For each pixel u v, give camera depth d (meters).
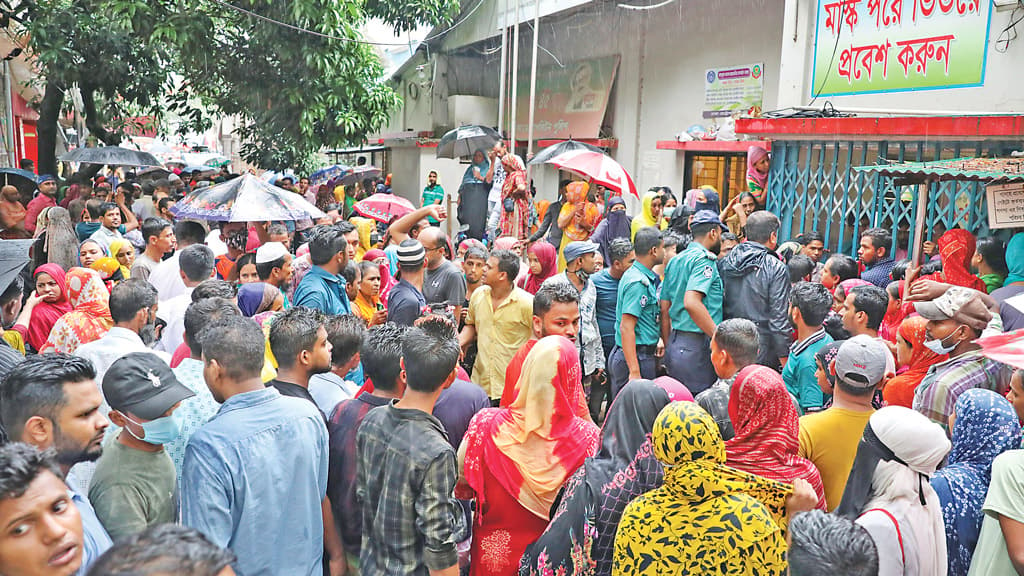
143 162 13.09
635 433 2.71
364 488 2.84
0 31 14.80
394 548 2.74
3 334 4.70
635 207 14.66
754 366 2.97
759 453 2.85
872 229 6.89
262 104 14.55
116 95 16.80
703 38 12.91
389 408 2.85
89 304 4.72
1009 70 7.46
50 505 1.75
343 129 14.52
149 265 6.33
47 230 7.34
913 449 2.53
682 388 2.99
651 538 2.31
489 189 14.08
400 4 16.09
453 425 3.62
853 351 3.14
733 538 2.24
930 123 7.30
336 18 13.34
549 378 3.10
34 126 20.83
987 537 2.72
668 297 5.63
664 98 13.89
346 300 5.43
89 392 2.42
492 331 5.34
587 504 2.69
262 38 13.61
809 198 8.96
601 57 15.49
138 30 12.89
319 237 5.23
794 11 9.64
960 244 5.67
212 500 2.62
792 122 8.60
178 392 2.57
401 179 22.45
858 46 8.95
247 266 5.64
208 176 17.34
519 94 18.02
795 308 4.57
